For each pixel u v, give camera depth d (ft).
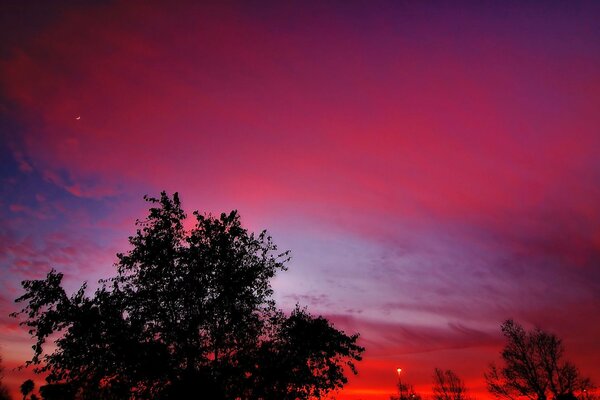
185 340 59.06
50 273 56.29
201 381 57.26
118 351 55.16
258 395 60.44
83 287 57.16
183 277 63.46
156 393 56.95
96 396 56.75
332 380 63.36
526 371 105.70
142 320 58.44
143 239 64.85
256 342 65.72
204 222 67.72
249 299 65.87
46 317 54.49
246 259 69.26
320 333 64.49
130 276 62.80
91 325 55.31
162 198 67.26
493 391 112.27
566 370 102.78
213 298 64.28
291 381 61.46
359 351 65.62
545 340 108.17
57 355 54.03
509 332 113.50
